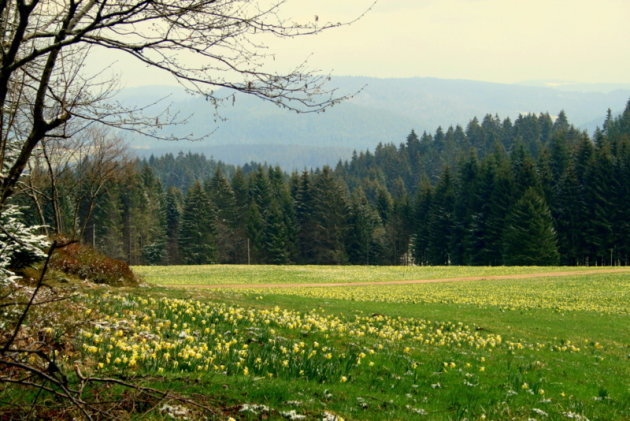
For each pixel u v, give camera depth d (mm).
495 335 21672
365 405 8969
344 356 12906
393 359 13516
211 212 102375
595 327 26734
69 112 5770
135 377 7703
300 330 15969
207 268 77812
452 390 11094
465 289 49062
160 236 107750
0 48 5688
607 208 88688
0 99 5633
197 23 5539
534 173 95625
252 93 5562
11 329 7203
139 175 100000
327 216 107000
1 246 8844
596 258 91125
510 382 12352
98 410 5387
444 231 106188
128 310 14867
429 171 196750
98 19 5504
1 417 5695
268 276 68250
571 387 12695
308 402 8461
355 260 108438
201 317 15875
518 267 75375
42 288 10805
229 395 8164
